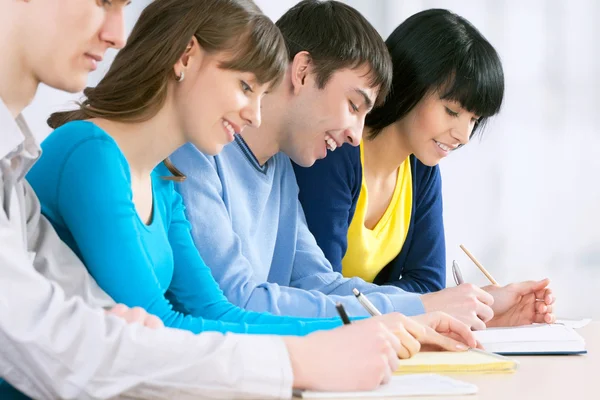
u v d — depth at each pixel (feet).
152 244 4.93
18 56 3.39
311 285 6.97
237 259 6.06
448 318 5.05
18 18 3.35
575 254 14.92
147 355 3.30
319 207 7.39
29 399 3.54
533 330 5.55
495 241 14.88
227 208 6.29
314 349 3.65
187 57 4.71
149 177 5.03
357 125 6.56
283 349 3.57
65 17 3.38
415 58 7.18
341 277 7.07
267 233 6.78
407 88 7.25
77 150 4.46
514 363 4.42
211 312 5.46
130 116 4.72
